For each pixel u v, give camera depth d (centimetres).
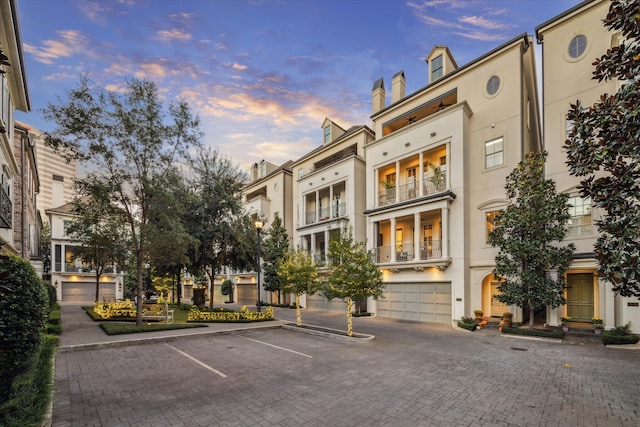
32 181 2208
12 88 1155
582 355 946
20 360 470
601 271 468
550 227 1245
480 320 1504
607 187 457
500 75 1614
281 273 1504
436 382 693
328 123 2762
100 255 1777
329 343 1128
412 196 1931
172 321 1545
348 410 543
